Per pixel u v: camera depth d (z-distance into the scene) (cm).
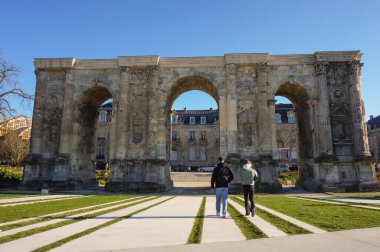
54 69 3688
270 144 3284
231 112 3375
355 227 997
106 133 8006
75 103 3616
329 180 3206
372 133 8969
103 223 1094
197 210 1521
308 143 3584
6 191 3075
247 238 851
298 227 1005
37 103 3612
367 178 3175
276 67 3544
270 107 3416
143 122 3497
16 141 6412
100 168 7512
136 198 2348
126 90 3516
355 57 3475
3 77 3788
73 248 730
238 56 3484
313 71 3528
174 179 5231
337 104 3438
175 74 3575
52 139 3572
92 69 3662
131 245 766
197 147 8362
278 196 2614
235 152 3272
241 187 3162
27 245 756
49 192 3066
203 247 743
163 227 1023
